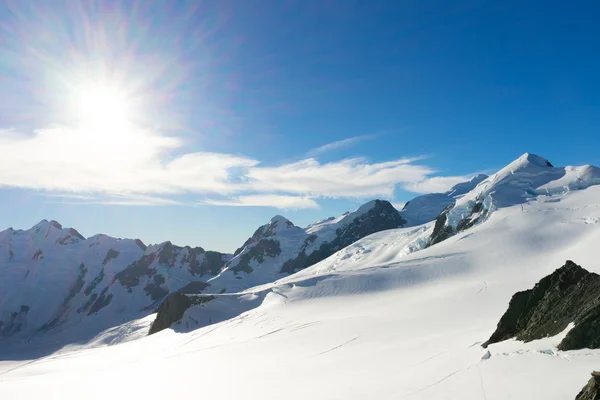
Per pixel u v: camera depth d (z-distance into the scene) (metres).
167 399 26.23
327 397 20.36
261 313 79.19
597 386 13.02
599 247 68.94
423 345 30.27
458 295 58.19
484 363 20.05
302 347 40.38
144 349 69.31
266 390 24.42
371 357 29.56
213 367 36.78
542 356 18.53
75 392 32.81
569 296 23.11
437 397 17.14
